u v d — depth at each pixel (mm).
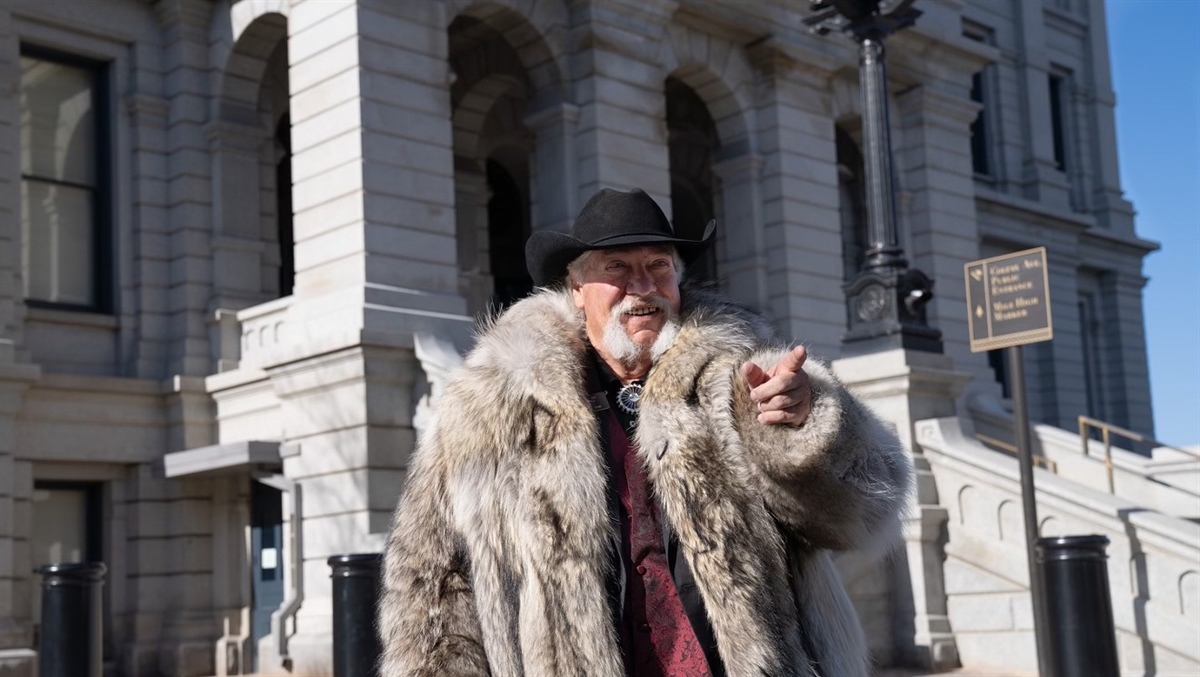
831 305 19172
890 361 12320
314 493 13289
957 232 22219
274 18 15641
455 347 13289
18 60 14703
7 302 14070
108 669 14328
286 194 18641
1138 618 10195
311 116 14320
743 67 19016
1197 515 14781
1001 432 17891
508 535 2721
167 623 14695
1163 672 10016
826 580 2719
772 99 19000
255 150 16188
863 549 2648
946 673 11195
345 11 14016
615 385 2916
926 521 11680
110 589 14695
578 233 2930
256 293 15859
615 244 2807
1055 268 27891
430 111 14438
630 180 16672
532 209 16688
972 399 18547
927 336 12727
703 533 2584
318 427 13305
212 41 16141
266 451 13609
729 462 2633
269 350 14211
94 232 15711
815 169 19422
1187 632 9914
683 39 18219
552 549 2646
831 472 2533
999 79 28141
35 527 14352
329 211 13969
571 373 2826
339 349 12898
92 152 15789
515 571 2701
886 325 12570
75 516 14781
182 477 14875
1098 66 30984
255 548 14492
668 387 2719
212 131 15883
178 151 15867
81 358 15125
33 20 15000
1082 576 8062
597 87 16422
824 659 2635
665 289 2859
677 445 2645
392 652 2816
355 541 12719
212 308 15461
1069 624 8055
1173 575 10109
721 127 19203
